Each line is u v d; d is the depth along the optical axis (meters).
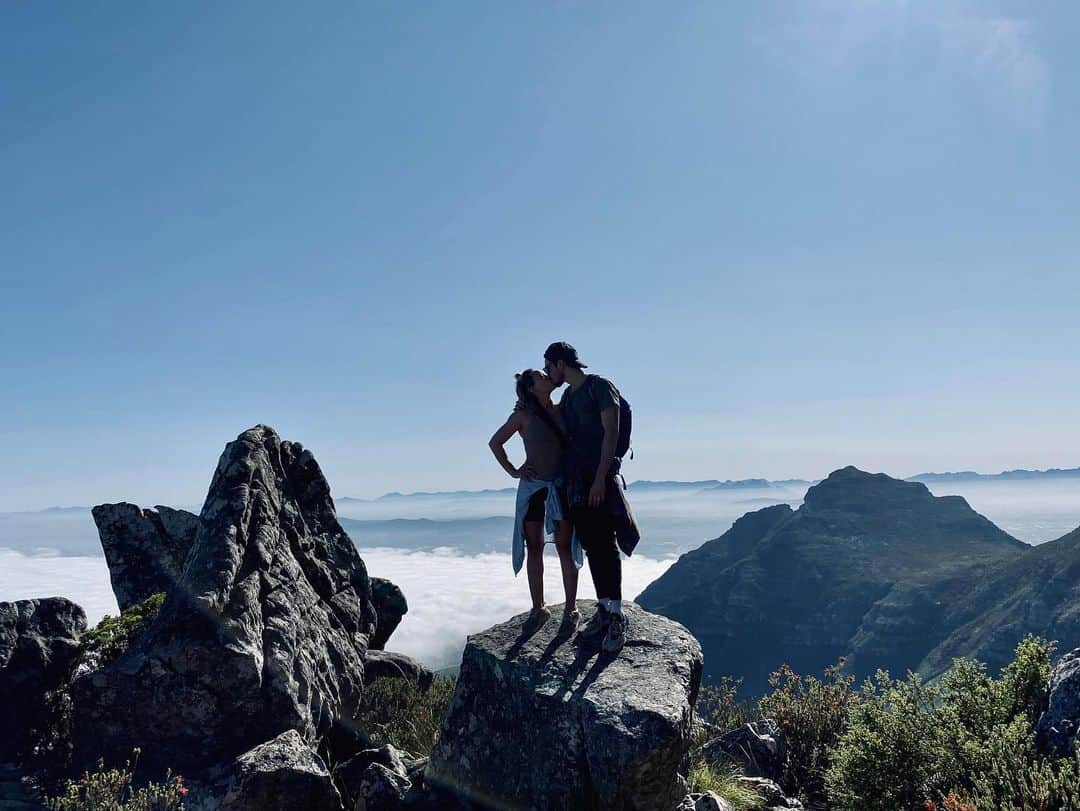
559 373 5.02
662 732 4.15
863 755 5.80
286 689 6.46
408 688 7.87
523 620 5.52
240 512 7.50
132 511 9.60
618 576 4.97
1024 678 6.17
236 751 6.23
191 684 6.21
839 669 8.00
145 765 6.13
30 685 6.84
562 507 5.07
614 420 4.77
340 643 7.79
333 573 8.79
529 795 4.52
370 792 5.09
